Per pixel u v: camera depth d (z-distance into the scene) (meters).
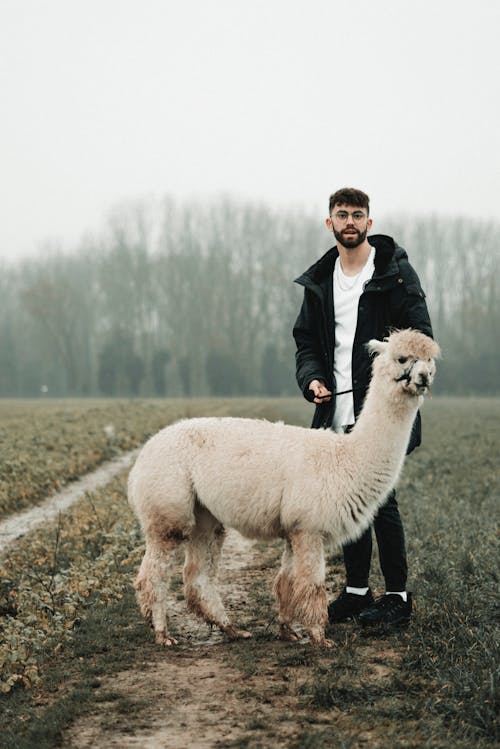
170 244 84.88
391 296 5.61
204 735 3.94
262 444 5.30
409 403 5.12
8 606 6.20
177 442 5.51
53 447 18.28
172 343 80.69
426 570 6.72
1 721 4.37
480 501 10.68
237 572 7.70
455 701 4.09
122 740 3.94
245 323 79.94
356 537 5.30
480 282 78.69
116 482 13.80
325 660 4.88
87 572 7.00
